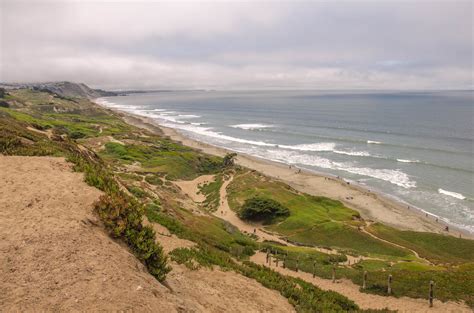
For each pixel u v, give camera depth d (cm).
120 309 726
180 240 1931
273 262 2925
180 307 877
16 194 1212
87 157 3684
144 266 1034
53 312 680
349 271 2716
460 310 1889
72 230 1001
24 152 1934
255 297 1376
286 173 8488
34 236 938
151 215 2239
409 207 6319
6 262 810
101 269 851
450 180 7800
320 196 6669
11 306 674
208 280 1400
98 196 1306
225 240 3234
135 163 8231
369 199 6675
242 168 8525
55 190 1296
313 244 4391
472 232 5278
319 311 1495
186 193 6700
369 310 1844
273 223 5381
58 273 800
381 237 4684
